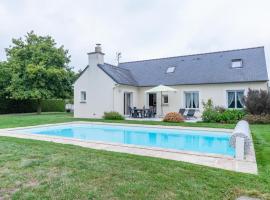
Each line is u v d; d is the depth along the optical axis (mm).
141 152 7172
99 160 6113
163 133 13484
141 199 3865
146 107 22938
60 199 3861
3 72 26875
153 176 4891
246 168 5500
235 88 18797
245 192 4117
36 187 4336
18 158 6297
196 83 20078
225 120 15703
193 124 14625
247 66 19250
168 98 21906
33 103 31859
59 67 27391
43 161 6008
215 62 21266
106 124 15883
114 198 3902
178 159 6320
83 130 15008
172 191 4156
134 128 14719
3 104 28266
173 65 23422
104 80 21125
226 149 9516
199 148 9742
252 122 15062
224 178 4754
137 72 24844
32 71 24375
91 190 4203
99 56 21750
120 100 21219
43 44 26594
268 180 4656
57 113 29516
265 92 16094
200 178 4762
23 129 13312
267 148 7773
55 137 10008
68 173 5094
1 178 4801
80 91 22703
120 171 5211
